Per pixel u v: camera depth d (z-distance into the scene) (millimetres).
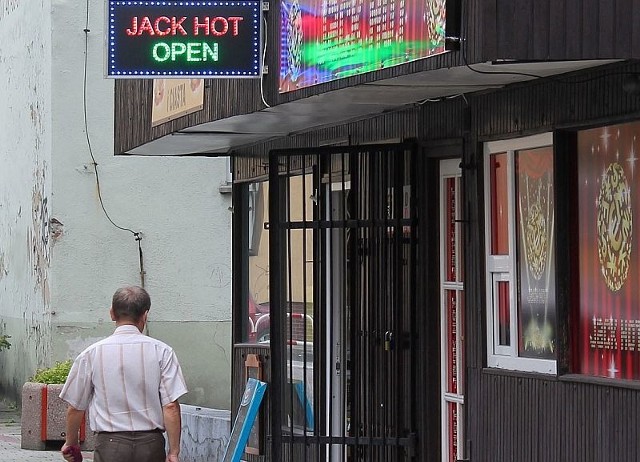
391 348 17672
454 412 16828
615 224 13531
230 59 16016
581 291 14078
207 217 33094
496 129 15156
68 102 32156
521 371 14719
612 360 13578
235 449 17703
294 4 15219
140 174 32594
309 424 20047
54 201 32031
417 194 17141
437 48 12219
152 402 13586
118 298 13867
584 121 13594
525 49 11672
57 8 32094
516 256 15047
